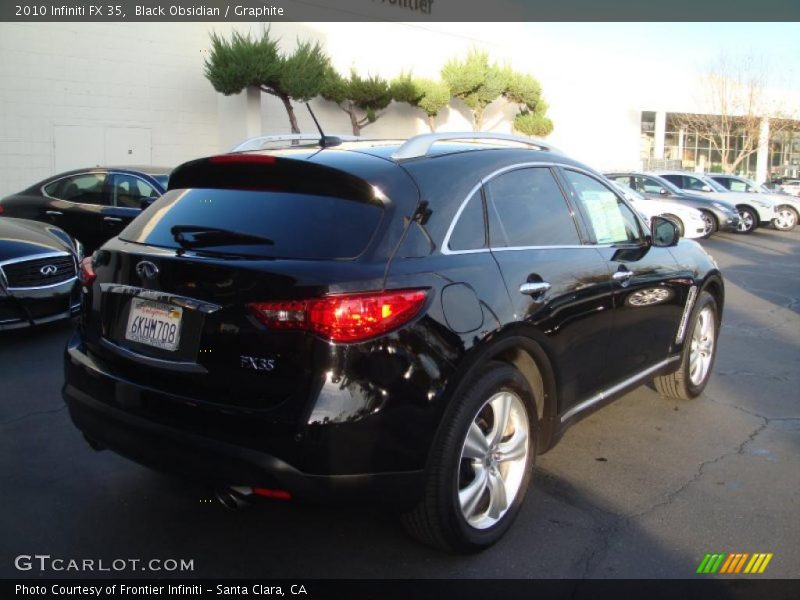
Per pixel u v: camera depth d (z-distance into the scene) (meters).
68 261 6.94
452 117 25.20
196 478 3.01
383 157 3.39
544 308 3.58
